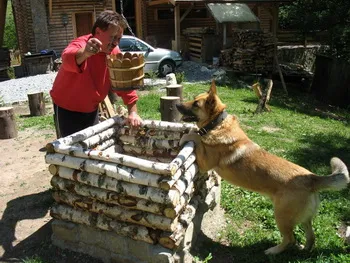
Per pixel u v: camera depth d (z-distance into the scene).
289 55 20.61
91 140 3.97
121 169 3.17
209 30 19.08
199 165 3.76
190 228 3.58
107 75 3.89
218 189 4.34
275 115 10.16
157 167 3.01
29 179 5.59
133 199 3.21
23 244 3.91
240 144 3.70
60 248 3.79
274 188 3.52
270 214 4.34
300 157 6.59
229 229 4.11
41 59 16.80
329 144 7.60
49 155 3.54
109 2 19.42
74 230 3.69
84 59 3.22
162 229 3.20
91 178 3.34
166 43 21.69
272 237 3.94
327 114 11.96
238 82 15.08
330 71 15.82
